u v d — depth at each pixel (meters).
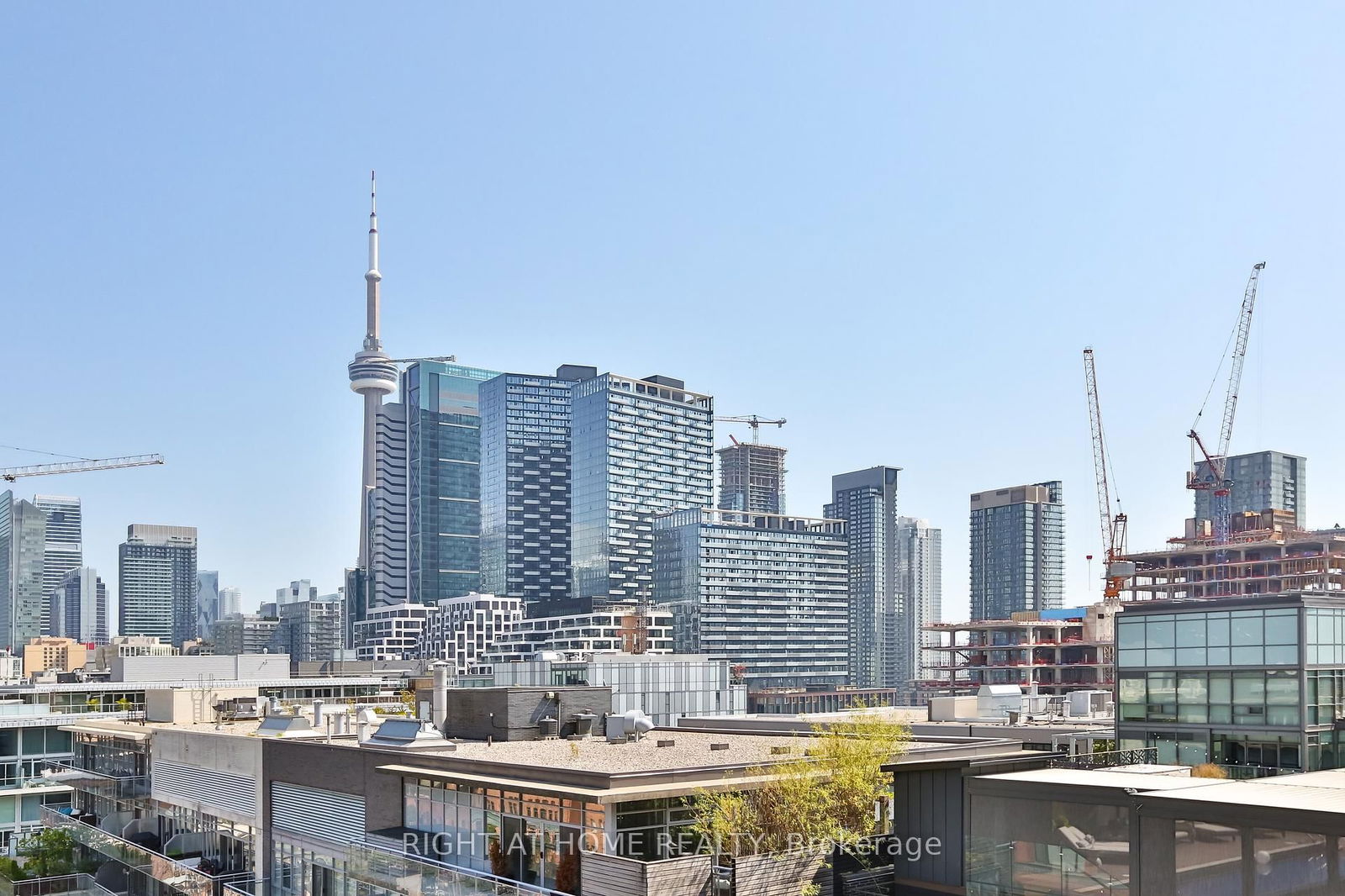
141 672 128.00
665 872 33.69
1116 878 28.42
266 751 55.44
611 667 169.25
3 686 118.31
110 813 73.25
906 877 43.12
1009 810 30.78
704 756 43.50
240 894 50.03
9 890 57.94
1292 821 23.70
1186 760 54.34
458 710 57.22
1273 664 51.34
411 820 45.56
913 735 59.41
